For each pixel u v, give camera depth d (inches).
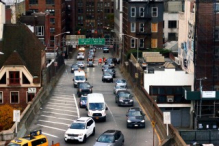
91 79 4864.7
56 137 2432.3
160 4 6151.6
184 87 4163.4
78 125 2383.1
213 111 4097.0
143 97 3361.2
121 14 7613.2
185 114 4180.6
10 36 4276.6
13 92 3983.8
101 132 2549.2
